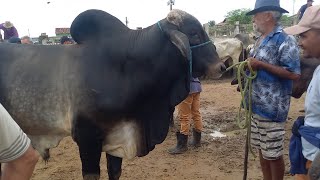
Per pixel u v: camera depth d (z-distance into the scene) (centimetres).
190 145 604
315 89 243
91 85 346
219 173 498
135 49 353
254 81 358
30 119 364
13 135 168
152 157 561
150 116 367
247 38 1439
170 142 629
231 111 837
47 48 378
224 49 1282
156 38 354
